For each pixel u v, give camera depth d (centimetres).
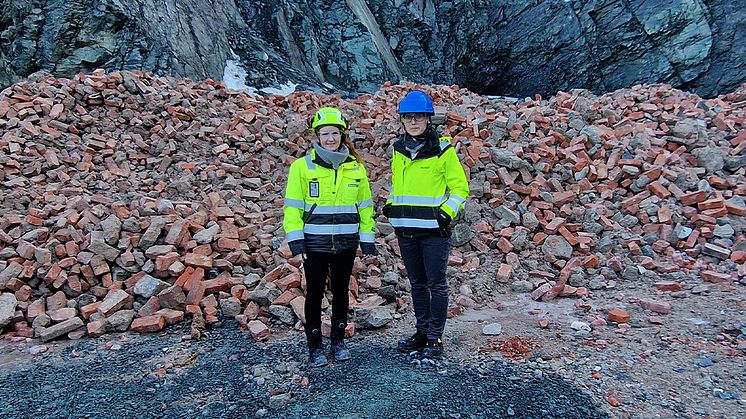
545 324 449
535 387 350
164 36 1700
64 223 550
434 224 383
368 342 436
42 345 443
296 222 376
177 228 539
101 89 862
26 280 503
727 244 571
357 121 839
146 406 347
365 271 540
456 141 719
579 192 666
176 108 857
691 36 2570
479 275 558
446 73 2848
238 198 663
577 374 366
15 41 1508
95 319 473
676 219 609
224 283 503
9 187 651
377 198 669
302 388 360
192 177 727
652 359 384
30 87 835
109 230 528
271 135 818
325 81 2406
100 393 365
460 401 335
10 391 371
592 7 2705
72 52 1552
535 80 2830
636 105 856
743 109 885
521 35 2831
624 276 550
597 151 717
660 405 329
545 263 582
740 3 2561
